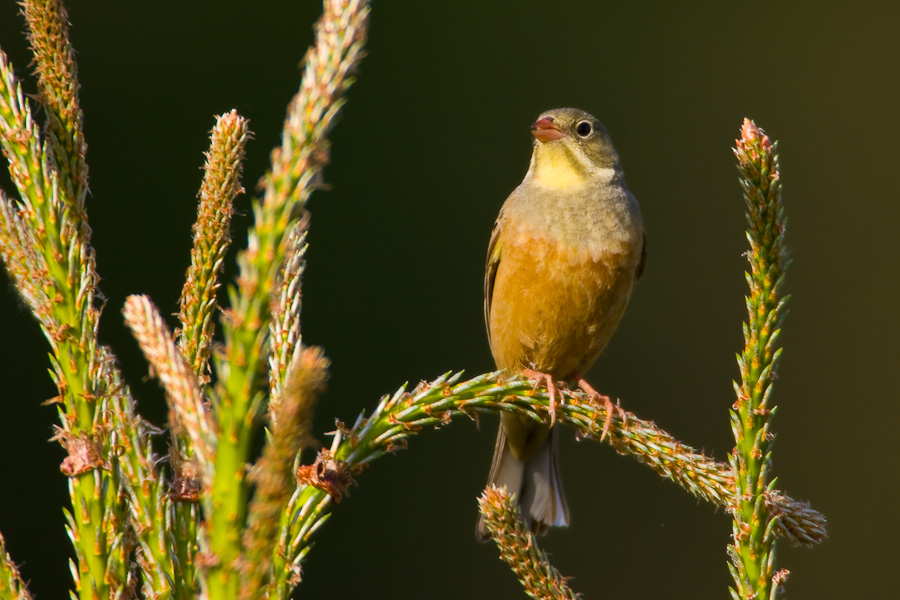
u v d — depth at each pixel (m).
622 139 18.27
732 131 18.45
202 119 16.64
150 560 3.64
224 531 3.05
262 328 3.05
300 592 14.01
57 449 13.24
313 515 4.02
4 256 3.65
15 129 3.69
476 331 16.17
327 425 15.18
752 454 4.13
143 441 3.75
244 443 3.06
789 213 18.59
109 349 3.72
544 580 4.54
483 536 7.38
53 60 3.80
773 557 4.10
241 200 13.54
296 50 17.19
